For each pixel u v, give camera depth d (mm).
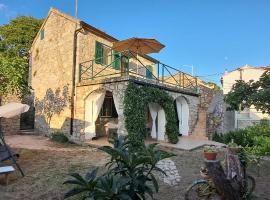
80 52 13883
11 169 6711
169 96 13406
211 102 18438
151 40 13242
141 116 11344
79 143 13008
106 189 3512
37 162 8930
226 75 25250
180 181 7145
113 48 14125
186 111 16219
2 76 10727
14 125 16453
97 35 14922
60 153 10406
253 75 24109
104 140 13406
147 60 19250
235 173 5082
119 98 11555
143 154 4207
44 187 6480
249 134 14391
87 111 13312
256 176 7852
